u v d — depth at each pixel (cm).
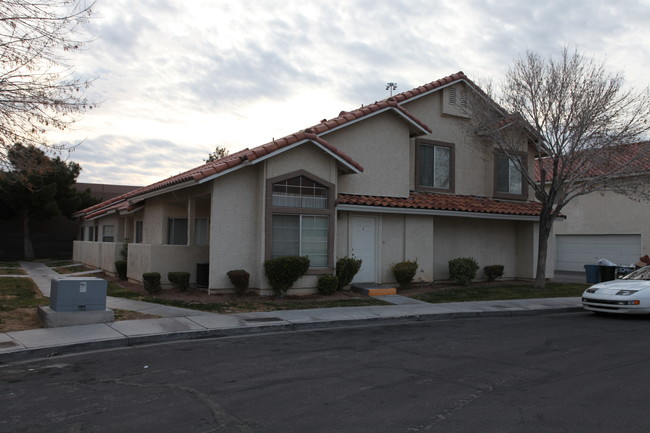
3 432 509
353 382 687
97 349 901
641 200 2306
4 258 3112
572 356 851
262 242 1433
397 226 1750
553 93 1669
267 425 527
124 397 619
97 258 2270
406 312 1303
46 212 2992
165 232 1736
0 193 2817
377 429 516
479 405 593
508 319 1304
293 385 671
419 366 778
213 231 1414
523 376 722
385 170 1748
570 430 516
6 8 1012
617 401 609
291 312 1249
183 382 683
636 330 1120
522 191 2130
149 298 1370
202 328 1034
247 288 1440
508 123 1758
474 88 1880
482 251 2016
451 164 1962
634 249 2489
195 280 1593
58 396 624
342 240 1652
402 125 1791
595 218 2648
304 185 1505
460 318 1313
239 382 684
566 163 1700
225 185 1428
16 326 1016
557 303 1529
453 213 1780
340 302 1417
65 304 1038
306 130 1548
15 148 1101
